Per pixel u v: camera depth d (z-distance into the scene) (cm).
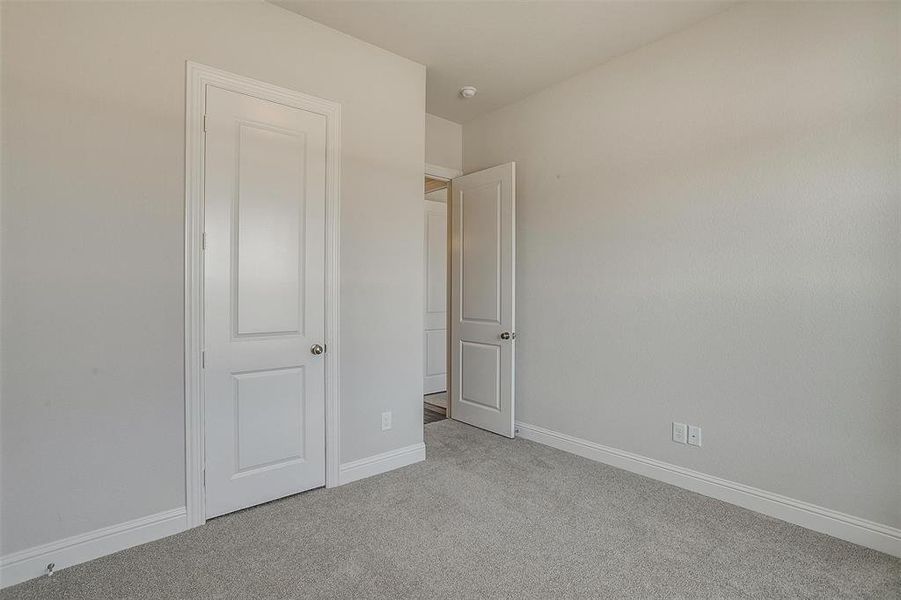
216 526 217
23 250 175
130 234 198
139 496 201
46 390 180
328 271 261
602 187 304
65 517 184
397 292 295
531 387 353
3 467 172
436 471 288
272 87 239
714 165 248
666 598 166
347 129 269
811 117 214
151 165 203
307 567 185
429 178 404
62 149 182
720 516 228
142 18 200
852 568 184
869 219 199
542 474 283
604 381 302
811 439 216
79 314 186
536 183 349
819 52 212
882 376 196
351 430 273
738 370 239
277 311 242
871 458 199
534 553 195
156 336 204
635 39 273
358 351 276
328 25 258
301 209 250
